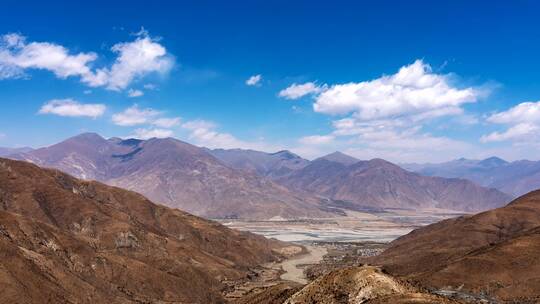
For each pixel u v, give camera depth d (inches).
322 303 4421.8
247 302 6087.6
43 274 6815.9
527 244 7800.2
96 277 7790.4
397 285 4436.5
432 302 4035.4
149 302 7839.6
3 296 5940.0
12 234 7386.8
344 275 4544.8
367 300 4269.2
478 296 7007.9
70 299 6722.4
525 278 7175.2
